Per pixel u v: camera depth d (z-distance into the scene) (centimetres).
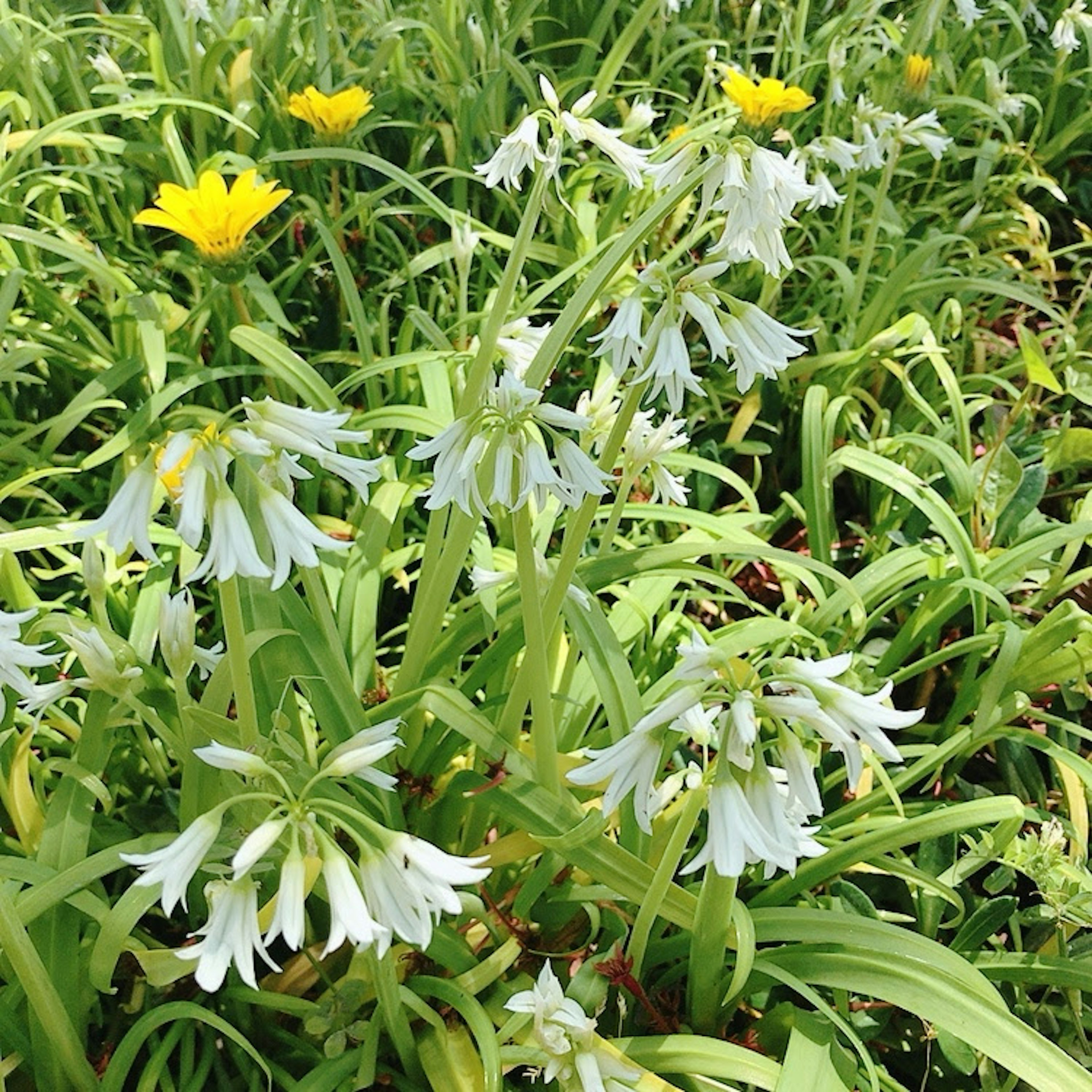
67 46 66
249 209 46
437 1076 36
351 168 65
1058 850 42
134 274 60
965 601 51
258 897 37
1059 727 53
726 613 59
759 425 64
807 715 28
